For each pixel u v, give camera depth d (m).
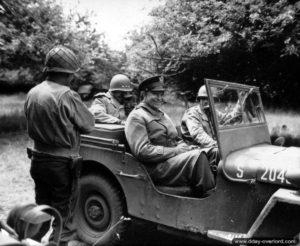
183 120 4.41
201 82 8.26
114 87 4.64
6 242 1.39
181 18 7.85
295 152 3.17
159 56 8.11
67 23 10.93
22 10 9.41
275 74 7.89
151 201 3.21
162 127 3.52
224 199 2.92
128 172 3.32
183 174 3.19
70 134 2.91
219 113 3.13
